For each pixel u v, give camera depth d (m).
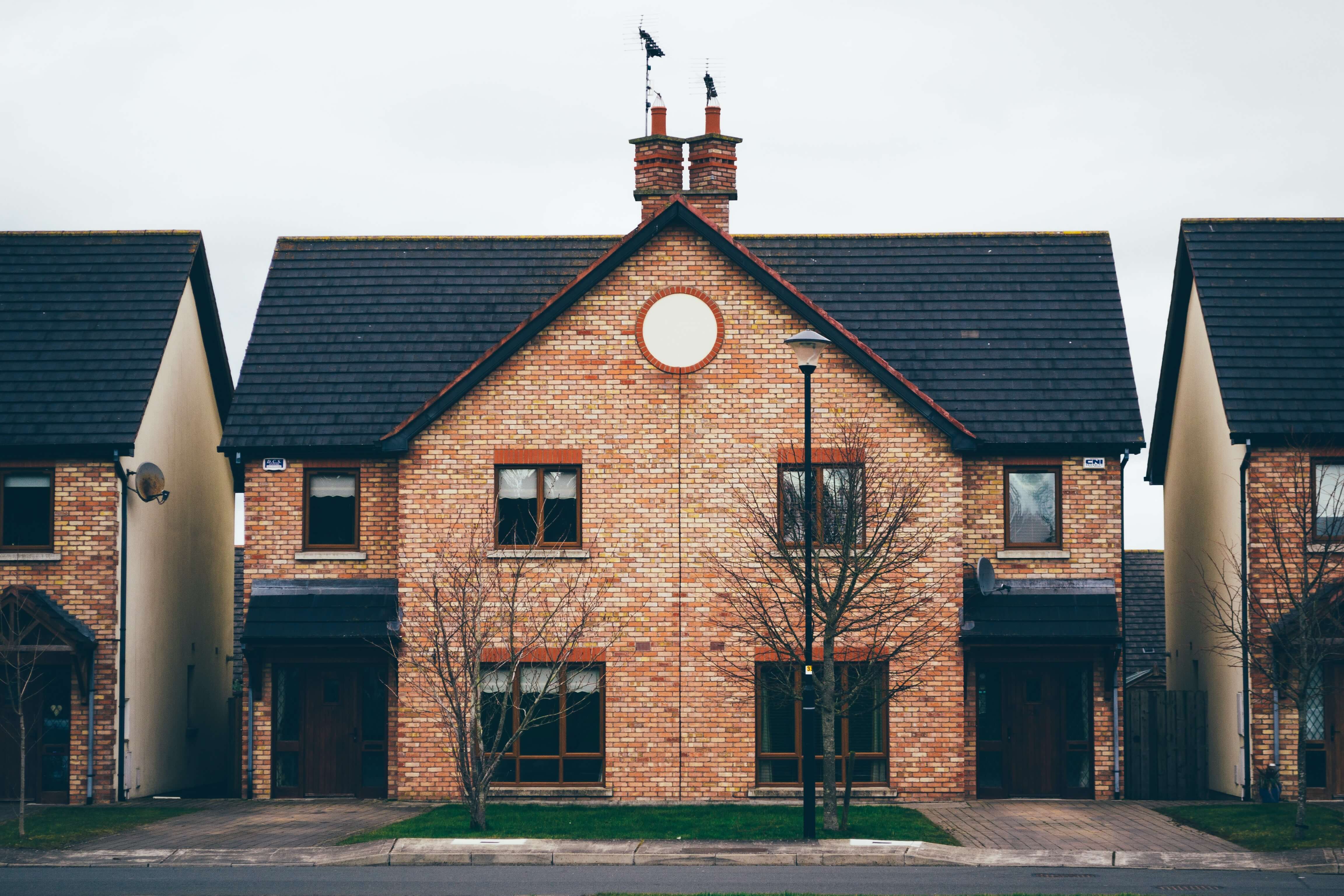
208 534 29.34
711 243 23.89
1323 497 23.75
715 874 17.42
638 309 23.91
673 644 23.50
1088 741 24.14
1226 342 24.83
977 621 23.61
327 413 25.06
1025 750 24.19
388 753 24.25
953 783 23.33
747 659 23.42
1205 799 25.22
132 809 23.06
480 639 21.56
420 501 23.80
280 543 24.62
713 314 23.83
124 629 24.52
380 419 24.95
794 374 23.72
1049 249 27.12
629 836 19.48
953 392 24.88
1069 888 16.27
